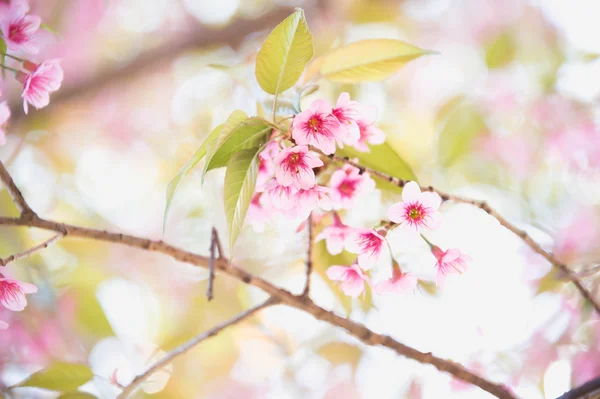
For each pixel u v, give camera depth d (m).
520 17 1.93
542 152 1.77
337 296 1.21
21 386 1.15
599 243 1.56
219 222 1.72
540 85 1.85
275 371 1.86
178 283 1.85
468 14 2.04
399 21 2.09
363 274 1.11
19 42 1.12
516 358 1.39
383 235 1.09
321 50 2.00
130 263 1.87
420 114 2.01
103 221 1.92
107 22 2.04
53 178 1.94
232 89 1.77
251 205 1.12
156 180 2.02
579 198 1.69
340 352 1.79
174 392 1.29
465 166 1.78
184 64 1.99
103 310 1.62
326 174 1.11
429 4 2.05
